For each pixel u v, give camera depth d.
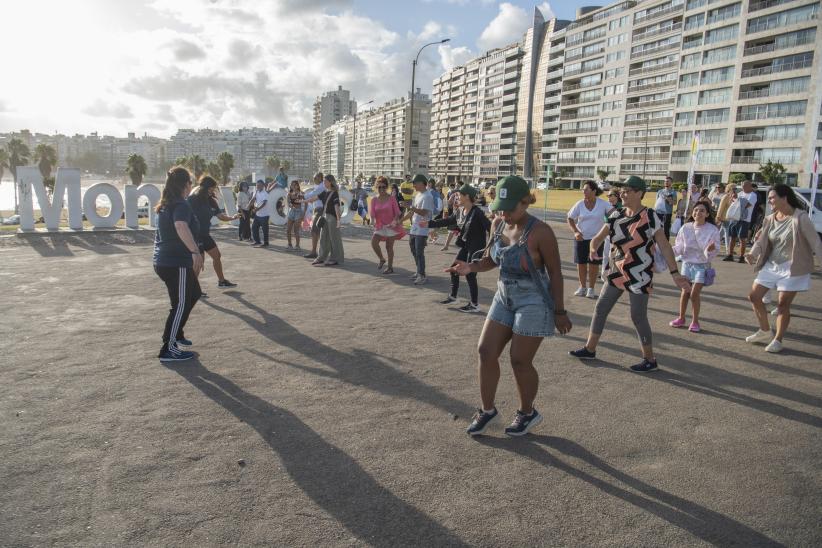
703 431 4.00
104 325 6.59
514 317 3.74
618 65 87.38
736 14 65.56
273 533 2.65
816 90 57.28
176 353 5.30
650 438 3.86
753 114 63.97
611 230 5.40
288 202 14.62
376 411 4.20
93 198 17.23
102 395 4.38
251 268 11.41
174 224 5.24
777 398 4.71
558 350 6.08
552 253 3.58
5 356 5.34
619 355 5.93
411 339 6.30
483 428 3.81
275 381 4.81
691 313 8.18
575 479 3.26
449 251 15.38
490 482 3.20
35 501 2.88
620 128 87.31
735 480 3.30
